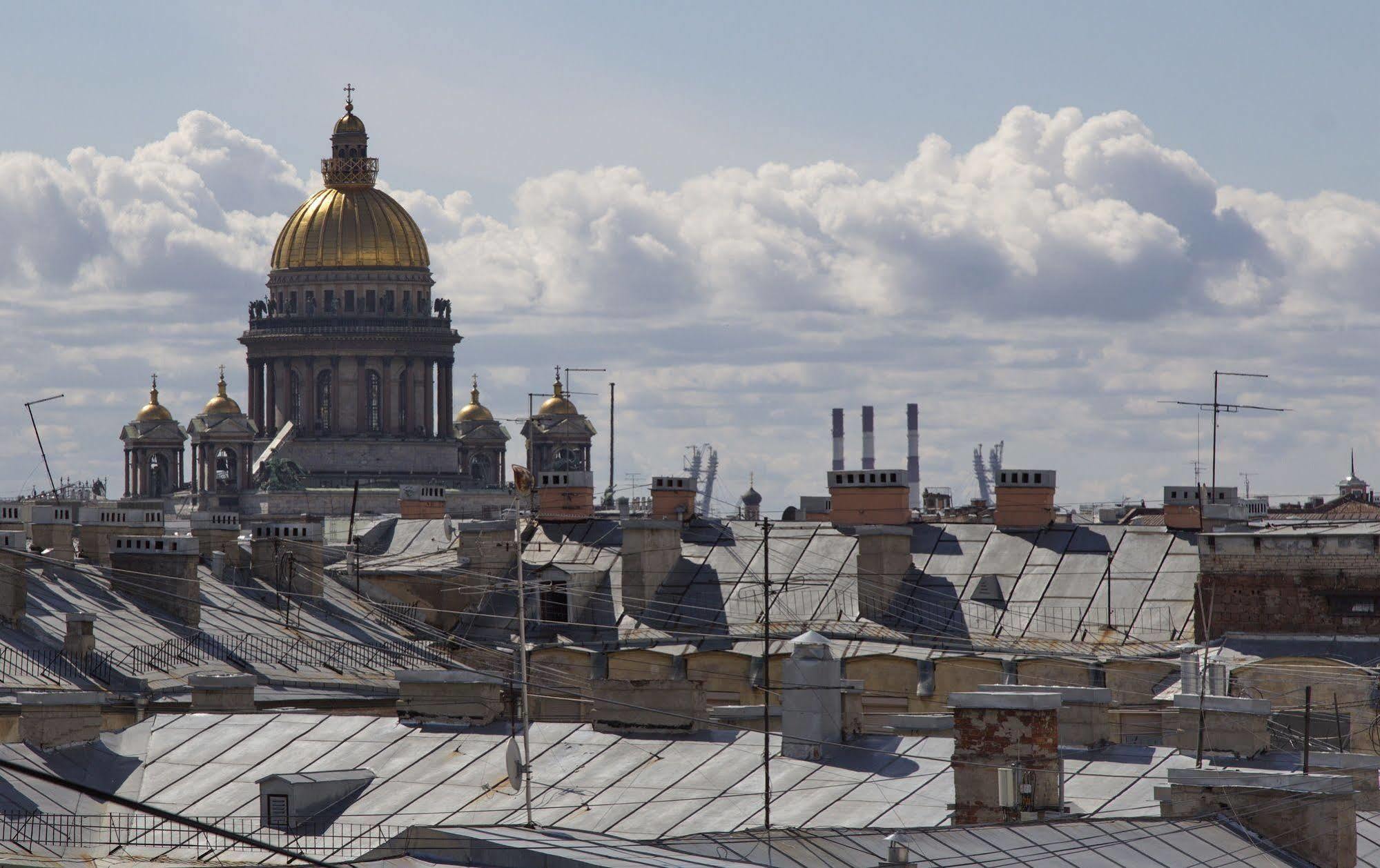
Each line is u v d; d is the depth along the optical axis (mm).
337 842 190750
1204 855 173875
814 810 193875
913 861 165375
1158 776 196875
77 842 192000
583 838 166750
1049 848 171125
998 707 189500
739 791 199625
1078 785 197000
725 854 166750
